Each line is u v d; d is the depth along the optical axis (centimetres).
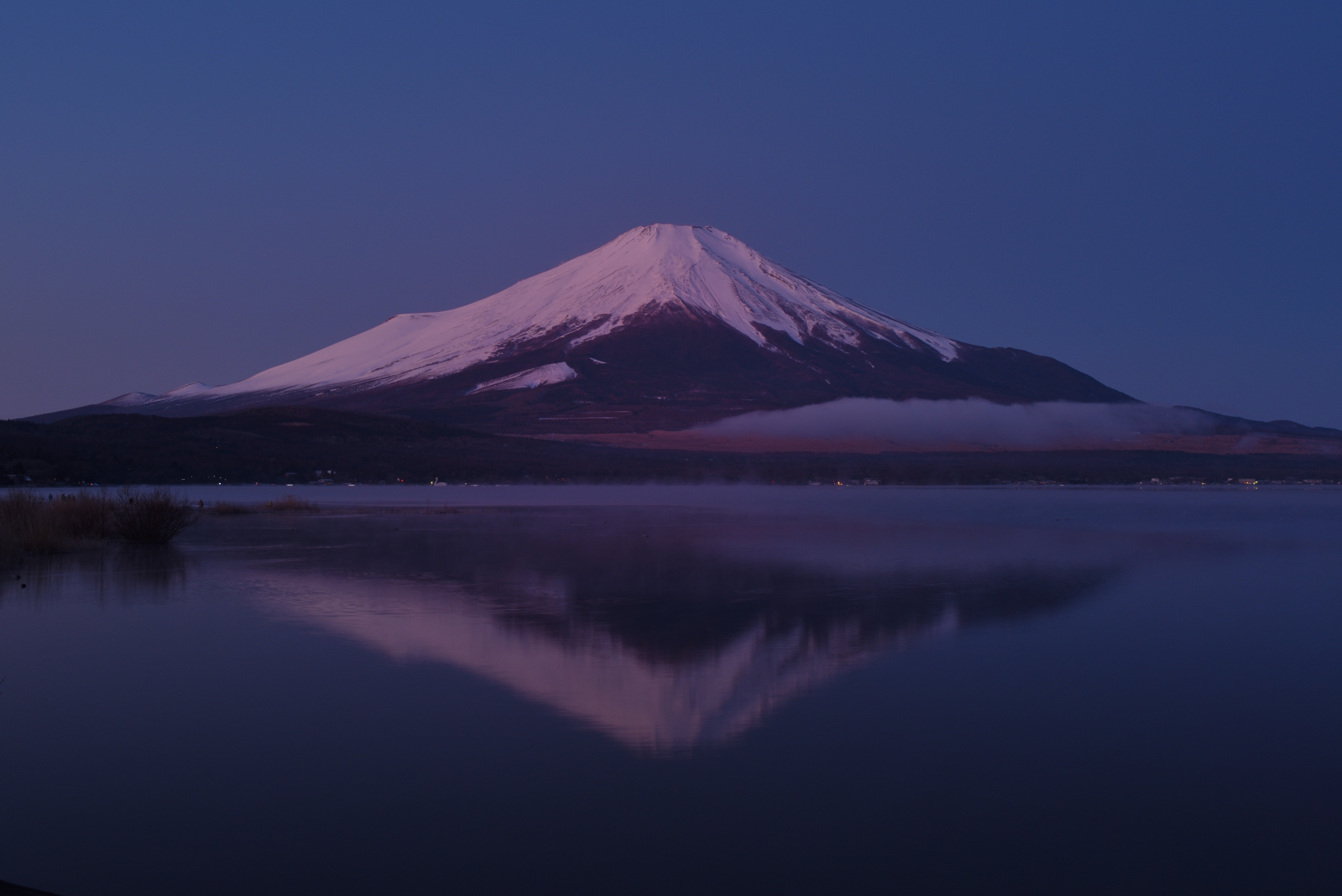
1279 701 1227
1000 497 9162
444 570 2466
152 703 1201
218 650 1484
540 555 2881
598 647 1512
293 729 1102
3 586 2139
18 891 693
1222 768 996
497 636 1595
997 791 934
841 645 1538
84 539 3050
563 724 1123
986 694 1254
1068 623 1739
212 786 938
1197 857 805
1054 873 778
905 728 1111
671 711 1174
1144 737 1086
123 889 739
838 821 866
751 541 3412
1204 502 7956
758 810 888
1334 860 801
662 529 4006
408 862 789
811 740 1072
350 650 1483
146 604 1906
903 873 778
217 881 756
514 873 772
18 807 891
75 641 1548
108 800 906
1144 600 2034
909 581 2295
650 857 800
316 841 824
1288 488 14288
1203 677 1346
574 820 866
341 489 9169
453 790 930
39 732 1090
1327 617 1830
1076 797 922
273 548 3039
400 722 1126
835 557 2862
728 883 759
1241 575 2484
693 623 1712
